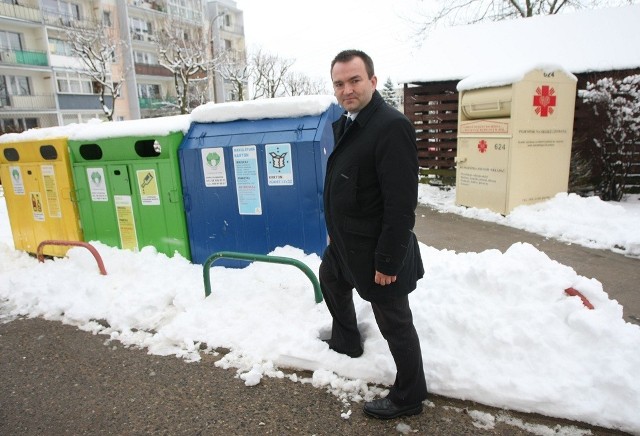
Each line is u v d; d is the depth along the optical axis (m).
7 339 3.58
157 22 31.22
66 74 27.98
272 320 3.35
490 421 2.35
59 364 3.18
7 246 5.80
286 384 2.78
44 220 5.31
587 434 2.22
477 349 2.71
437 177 10.23
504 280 3.08
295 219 4.01
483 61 9.29
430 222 6.83
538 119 6.61
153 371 3.01
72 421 2.57
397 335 2.32
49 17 26.66
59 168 4.97
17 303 4.20
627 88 7.19
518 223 6.36
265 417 2.50
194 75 26.70
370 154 2.14
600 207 6.24
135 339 3.44
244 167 4.09
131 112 30.73
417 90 9.88
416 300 3.19
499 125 6.71
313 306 3.43
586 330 2.61
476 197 7.35
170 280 4.09
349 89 2.16
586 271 4.48
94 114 29.39
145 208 4.59
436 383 2.55
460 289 3.17
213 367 3.00
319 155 3.79
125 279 4.27
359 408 2.53
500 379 2.47
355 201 2.22
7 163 5.45
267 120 4.15
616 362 2.40
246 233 4.23
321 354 2.88
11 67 25.31
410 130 2.08
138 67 31.48
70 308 3.93
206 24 37.12
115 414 2.61
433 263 3.85
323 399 2.62
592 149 7.79
